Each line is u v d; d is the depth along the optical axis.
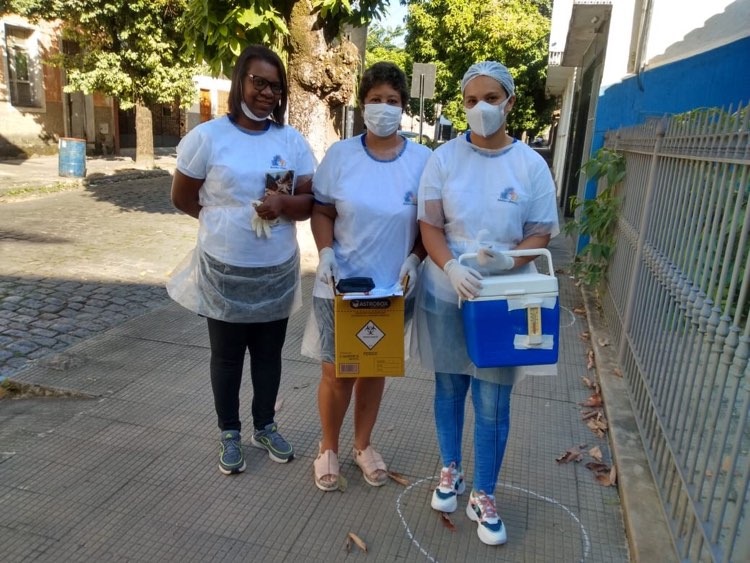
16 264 6.57
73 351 4.39
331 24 6.30
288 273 2.89
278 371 3.10
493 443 2.54
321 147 6.69
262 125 2.76
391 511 2.77
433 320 2.56
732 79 6.21
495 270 2.38
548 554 2.54
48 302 5.43
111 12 12.66
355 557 2.49
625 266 4.64
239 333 2.90
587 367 4.45
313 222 2.77
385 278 2.64
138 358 4.31
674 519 2.53
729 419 2.14
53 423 3.44
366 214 2.56
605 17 7.66
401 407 3.71
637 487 2.86
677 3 6.41
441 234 2.48
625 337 4.13
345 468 3.08
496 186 2.39
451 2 17.27
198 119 24.75
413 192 2.61
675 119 3.70
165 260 7.05
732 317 2.39
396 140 2.67
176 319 5.13
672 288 3.04
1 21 16.16
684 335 2.74
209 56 6.09
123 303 5.52
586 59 10.70
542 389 4.04
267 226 2.71
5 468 2.99
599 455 3.24
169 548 2.50
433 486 2.96
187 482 2.93
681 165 3.30
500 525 2.58
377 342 2.49
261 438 3.17
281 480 2.98
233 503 2.79
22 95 17.31
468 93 2.35
